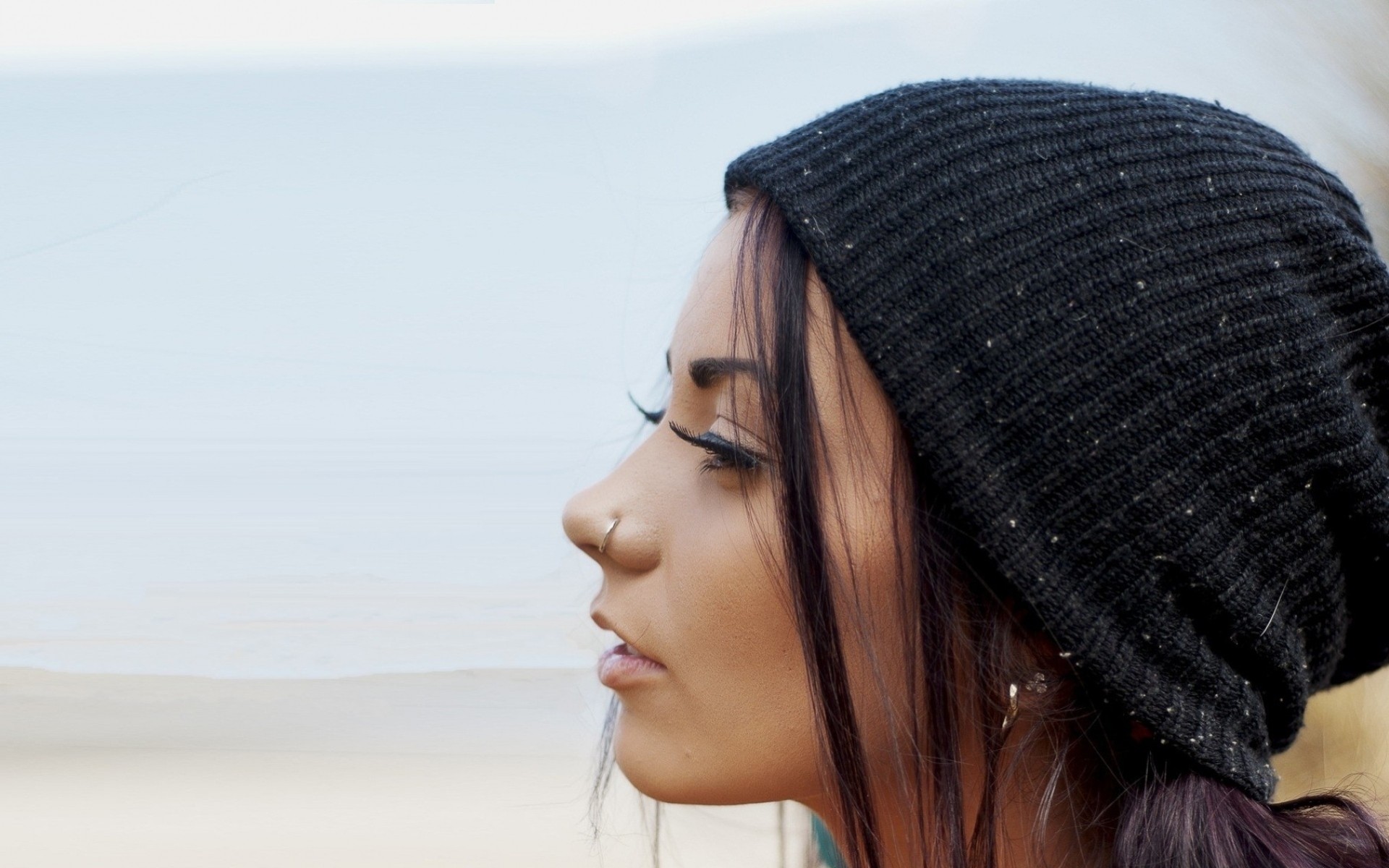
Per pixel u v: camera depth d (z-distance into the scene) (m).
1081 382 0.62
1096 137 0.68
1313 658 0.73
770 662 0.67
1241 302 0.65
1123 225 0.65
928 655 0.65
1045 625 0.63
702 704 0.67
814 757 0.67
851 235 0.66
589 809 1.31
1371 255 0.72
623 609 0.71
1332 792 0.74
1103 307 0.63
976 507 0.62
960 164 0.66
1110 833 0.71
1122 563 0.63
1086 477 0.63
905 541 0.65
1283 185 0.70
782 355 0.66
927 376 0.63
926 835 0.68
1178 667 0.64
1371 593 0.74
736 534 0.67
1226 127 0.72
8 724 1.77
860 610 0.65
